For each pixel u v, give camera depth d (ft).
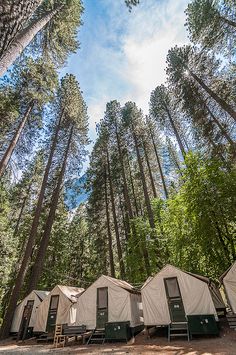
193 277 35.12
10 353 30.07
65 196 83.56
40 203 55.57
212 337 29.22
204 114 53.67
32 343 39.73
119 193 87.45
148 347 27.71
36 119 56.70
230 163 45.83
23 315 46.55
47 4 36.09
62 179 63.93
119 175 84.74
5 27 7.44
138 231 60.34
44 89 53.11
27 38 16.71
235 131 50.96
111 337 34.30
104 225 86.17
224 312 38.52
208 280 37.83
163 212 60.13
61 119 68.64
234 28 44.06
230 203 38.50
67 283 92.43
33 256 75.92
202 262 46.03
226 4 42.96
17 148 55.36
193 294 34.01
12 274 72.49
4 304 73.26
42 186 57.88
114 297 39.78
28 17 8.85
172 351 24.39
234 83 48.24
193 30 48.93
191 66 56.59
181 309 33.63
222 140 51.62
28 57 47.55
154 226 59.98
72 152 71.15
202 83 52.95
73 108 69.51
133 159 94.68
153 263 54.60
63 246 87.25
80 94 73.36
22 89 51.60
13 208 88.02
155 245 56.08
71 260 106.83
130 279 59.82
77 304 41.86
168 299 35.09
